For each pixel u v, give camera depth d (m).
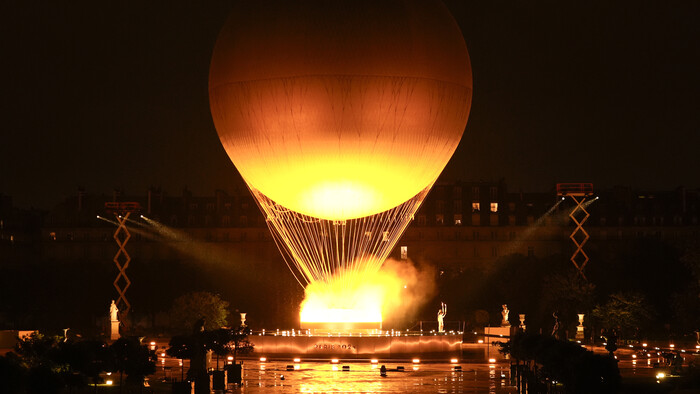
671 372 84.38
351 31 80.50
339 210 94.56
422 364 100.31
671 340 147.75
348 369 92.06
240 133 86.00
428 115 83.75
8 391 53.41
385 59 80.88
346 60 80.38
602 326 149.38
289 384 79.19
